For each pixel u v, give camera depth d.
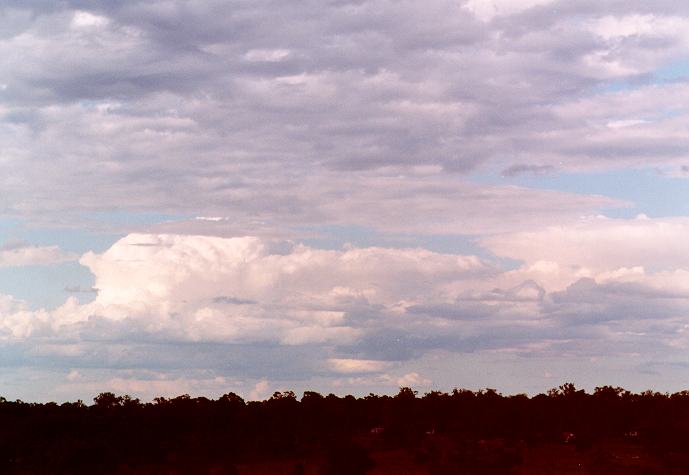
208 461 165.88
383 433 194.75
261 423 193.00
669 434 181.12
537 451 187.12
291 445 179.25
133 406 194.00
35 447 155.88
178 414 186.88
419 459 168.00
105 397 194.50
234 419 190.38
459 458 157.62
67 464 149.38
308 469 160.62
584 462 172.88
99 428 171.88
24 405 188.50
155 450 166.38
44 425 167.75
